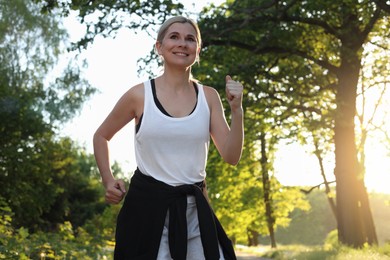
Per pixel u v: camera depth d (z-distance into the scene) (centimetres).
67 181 4653
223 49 2180
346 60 2316
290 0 2038
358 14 2209
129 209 357
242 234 5650
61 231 1189
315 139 2761
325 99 2470
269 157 3566
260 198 4394
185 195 353
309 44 2539
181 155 355
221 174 3331
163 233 352
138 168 361
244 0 2094
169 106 358
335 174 2384
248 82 2258
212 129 367
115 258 358
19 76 3472
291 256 2395
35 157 3638
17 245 920
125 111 363
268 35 2180
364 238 2344
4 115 3384
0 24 3419
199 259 352
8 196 3506
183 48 360
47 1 1530
